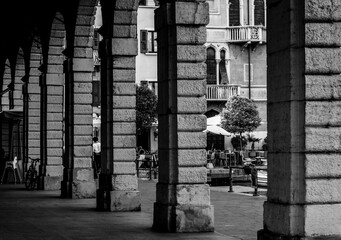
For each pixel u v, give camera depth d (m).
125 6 19.06
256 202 21.06
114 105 19.30
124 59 19.41
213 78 55.62
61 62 28.66
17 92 37.41
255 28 55.25
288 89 10.07
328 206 9.96
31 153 33.34
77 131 24.09
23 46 33.84
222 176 29.73
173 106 14.86
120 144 19.33
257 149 54.09
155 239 13.52
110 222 16.50
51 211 19.30
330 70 10.05
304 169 9.97
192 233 14.37
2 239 13.74
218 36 55.59
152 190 27.33
